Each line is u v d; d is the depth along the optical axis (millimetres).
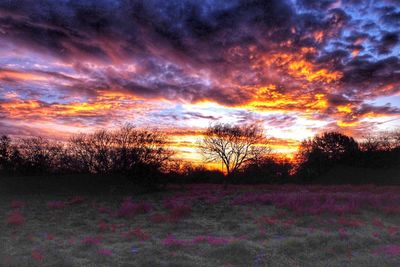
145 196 27438
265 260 9312
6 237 12547
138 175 34031
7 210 20328
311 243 10695
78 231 14047
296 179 52000
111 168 35938
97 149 37688
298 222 14961
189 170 49531
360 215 16109
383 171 46500
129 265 8859
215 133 43531
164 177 36000
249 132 43906
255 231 13227
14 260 8984
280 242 11047
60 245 11000
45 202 24312
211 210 18641
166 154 35719
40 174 42688
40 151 43250
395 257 9398
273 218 16016
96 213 18891
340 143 52906
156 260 9117
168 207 20109
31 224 15602
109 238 12516
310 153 53812
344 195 20719
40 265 8633
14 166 43250
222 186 37406
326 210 16734
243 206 19484
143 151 34719
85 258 9547
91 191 31188
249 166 48219
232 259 9438
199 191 30188
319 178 50688
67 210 20188
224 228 14281
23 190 31344
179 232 13547
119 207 21031
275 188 33500
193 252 10188
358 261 9055
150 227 14773
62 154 42062
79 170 40406
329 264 8906
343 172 48781
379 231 12906
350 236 11508
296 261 9281
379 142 51281
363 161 49688
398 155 48125
